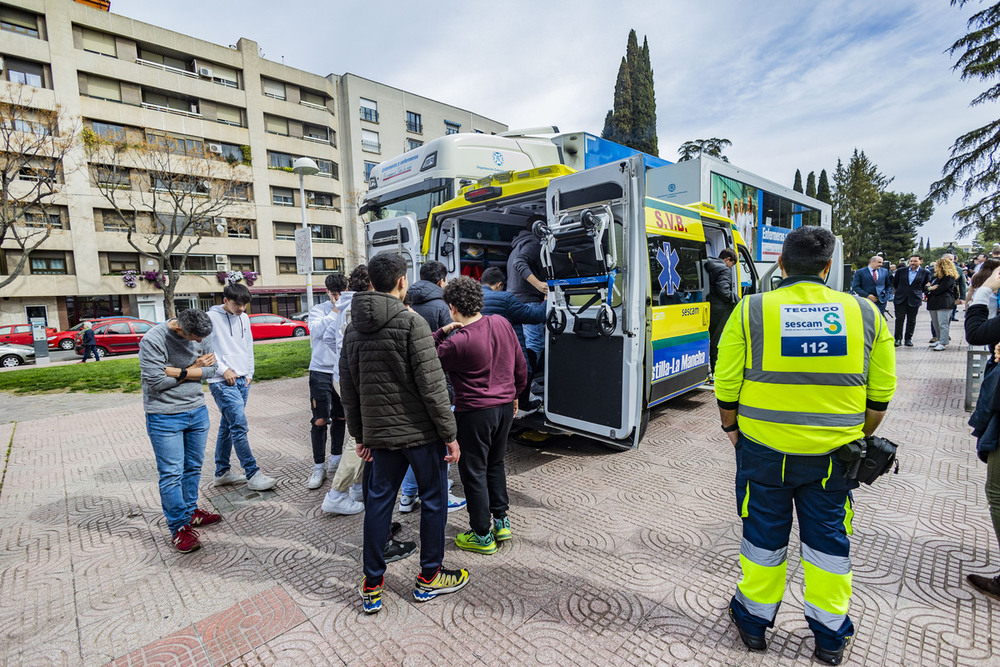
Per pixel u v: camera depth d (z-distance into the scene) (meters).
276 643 2.26
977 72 18.12
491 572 2.78
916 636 2.16
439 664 2.10
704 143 34.59
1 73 25.27
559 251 3.81
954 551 2.79
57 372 12.42
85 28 27.80
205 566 2.94
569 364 3.86
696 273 5.61
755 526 2.05
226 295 3.93
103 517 3.65
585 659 2.09
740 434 2.12
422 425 2.48
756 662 2.04
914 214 52.56
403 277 2.56
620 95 30.12
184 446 3.31
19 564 3.01
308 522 3.49
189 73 31.02
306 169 9.59
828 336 1.85
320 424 4.10
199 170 29.50
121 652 2.23
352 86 37.47
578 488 3.85
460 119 44.78
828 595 1.97
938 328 8.92
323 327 4.03
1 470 4.75
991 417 2.36
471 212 5.22
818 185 53.06
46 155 23.88
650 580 2.64
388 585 2.71
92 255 28.08
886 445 1.85
